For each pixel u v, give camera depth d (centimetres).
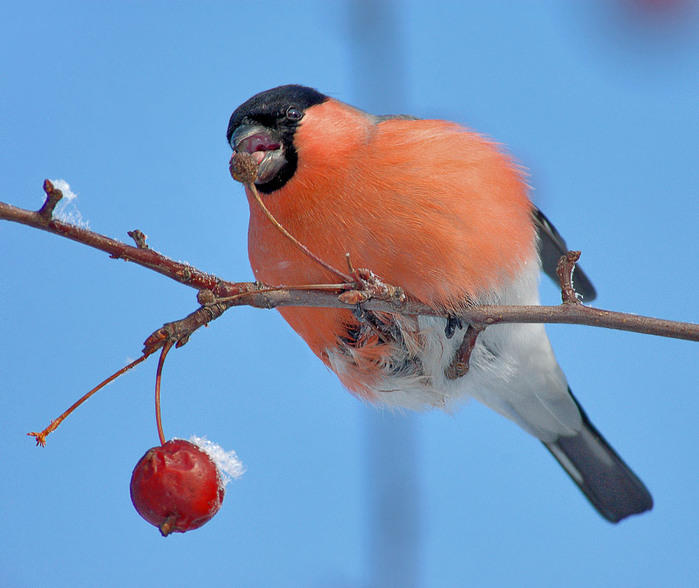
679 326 509
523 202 666
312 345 702
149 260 429
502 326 719
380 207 599
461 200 608
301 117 616
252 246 651
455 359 638
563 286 539
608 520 803
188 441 437
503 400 794
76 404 402
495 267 624
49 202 399
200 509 418
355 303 475
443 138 631
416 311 622
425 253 602
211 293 437
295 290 486
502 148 682
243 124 624
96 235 416
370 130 629
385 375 699
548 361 756
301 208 606
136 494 423
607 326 524
